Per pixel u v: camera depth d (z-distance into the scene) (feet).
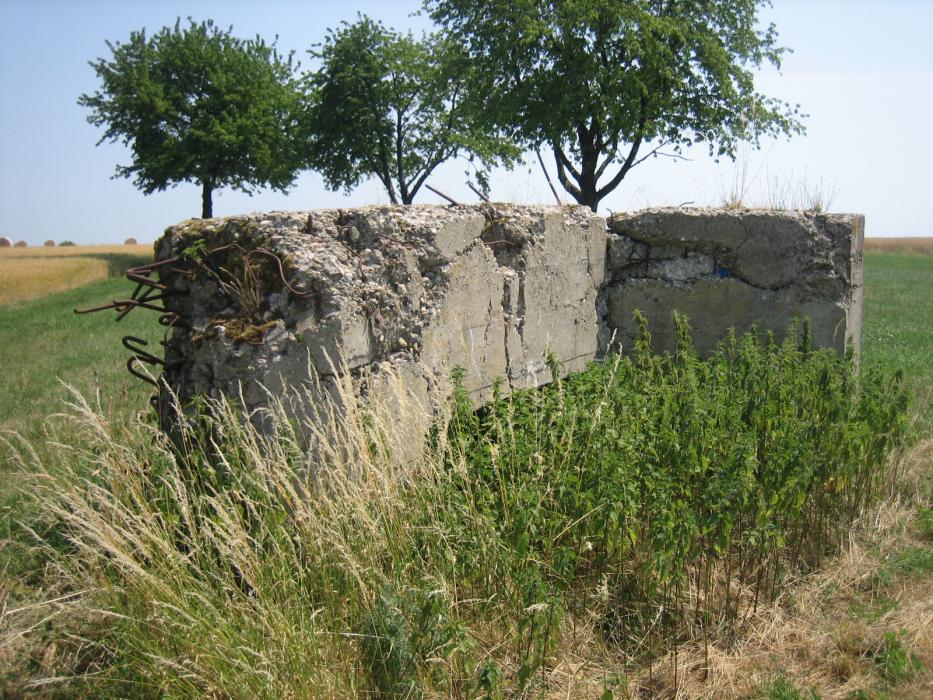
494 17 73.26
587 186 78.02
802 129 76.28
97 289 104.47
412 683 9.45
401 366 13.62
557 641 11.28
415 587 10.64
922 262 138.31
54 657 10.93
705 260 21.81
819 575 14.23
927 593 13.73
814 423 15.30
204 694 9.69
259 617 10.13
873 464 16.44
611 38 71.61
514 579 11.05
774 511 13.73
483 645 11.05
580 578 12.84
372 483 11.48
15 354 42.86
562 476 12.88
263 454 11.71
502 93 74.74
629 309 22.25
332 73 99.09
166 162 120.98
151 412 14.33
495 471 12.73
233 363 11.94
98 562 11.45
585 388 15.19
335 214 13.46
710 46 71.46
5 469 18.45
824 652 12.12
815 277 21.07
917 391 25.91
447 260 14.88
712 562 13.92
